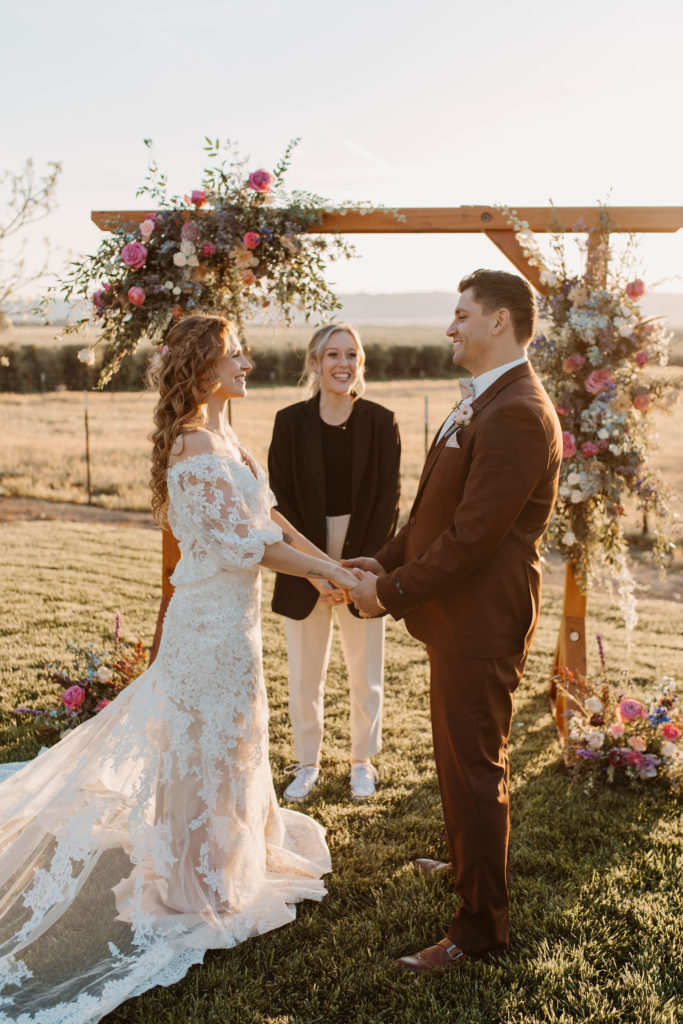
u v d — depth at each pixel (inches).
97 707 151.3
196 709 94.5
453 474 92.9
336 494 131.1
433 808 127.9
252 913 98.3
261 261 137.4
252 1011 85.0
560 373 141.8
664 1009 84.9
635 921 100.0
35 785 102.2
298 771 137.3
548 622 240.8
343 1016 85.3
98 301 135.6
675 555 340.8
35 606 233.1
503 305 90.4
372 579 99.3
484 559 88.5
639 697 168.7
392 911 101.7
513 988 88.1
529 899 104.6
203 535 92.8
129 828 92.9
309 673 133.6
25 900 88.8
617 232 139.5
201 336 94.7
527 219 139.8
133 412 785.6
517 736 156.7
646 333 138.0
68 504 444.1
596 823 123.8
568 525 145.5
